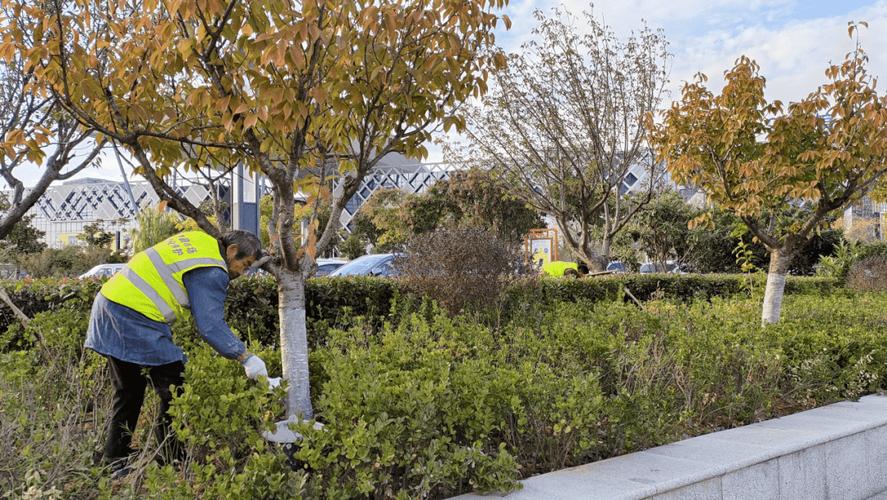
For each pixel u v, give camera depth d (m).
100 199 54.84
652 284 11.42
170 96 4.21
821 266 16.83
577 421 3.60
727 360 5.11
